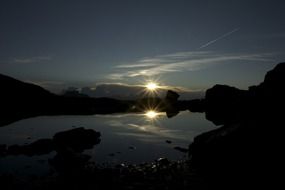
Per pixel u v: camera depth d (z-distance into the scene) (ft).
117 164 67.31
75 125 147.43
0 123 145.59
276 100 59.57
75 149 85.20
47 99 293.23
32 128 130.72
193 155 65.98
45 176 55.83
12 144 91.30
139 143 97.86
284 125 51.39
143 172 57.77
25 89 297.33
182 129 136.87
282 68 66.74
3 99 251.80
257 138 51.93
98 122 166.30
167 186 48.01
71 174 56.95
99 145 93.15
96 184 49.96
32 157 73.56
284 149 46.85
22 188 48.24
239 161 50.60
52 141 91.04
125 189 47.09
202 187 46.65
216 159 55.83
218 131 65.31
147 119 190.08
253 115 61.46
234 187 45.16
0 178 53.11
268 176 44.52
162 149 87.25
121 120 181.98
